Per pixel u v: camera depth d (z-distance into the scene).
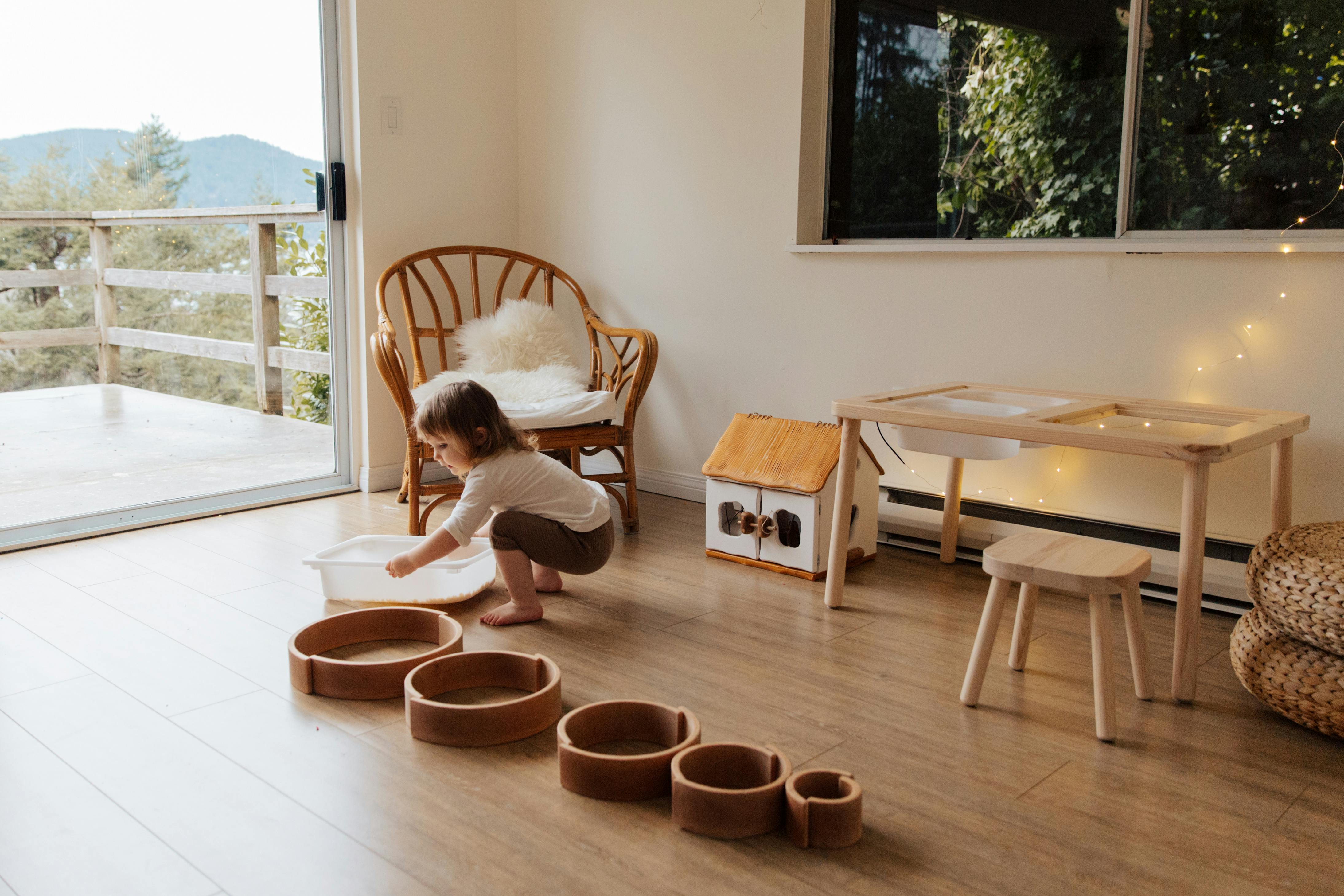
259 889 1.19
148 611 2.15
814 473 2.40
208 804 1.38
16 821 1.33
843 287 2.86
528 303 3.16
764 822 1.31
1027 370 2.55
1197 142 2.31
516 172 3.64
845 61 2.86
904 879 1.23
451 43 3.36
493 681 1.78
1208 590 2.19
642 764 1.39
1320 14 2.11
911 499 2.76
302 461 3.25
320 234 3.19
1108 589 1.57
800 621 2.15
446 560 2.40
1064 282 2.46
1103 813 1.39
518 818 1.35
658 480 3.39
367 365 3.27
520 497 2.08
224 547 2.65
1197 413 2.08
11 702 1.69
